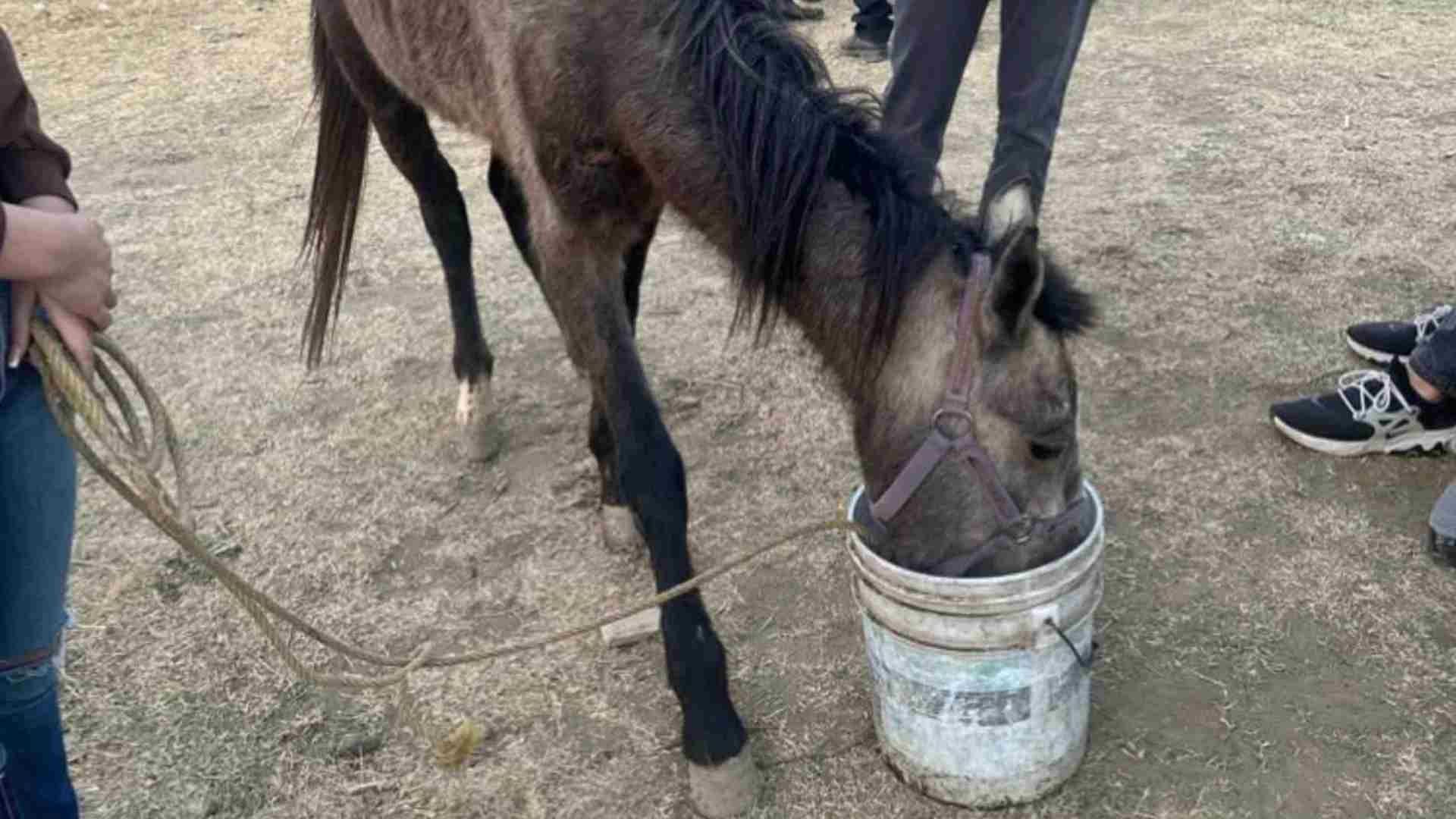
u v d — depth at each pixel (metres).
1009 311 1.65
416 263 4.14
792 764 2.14
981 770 1.98
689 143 1.95
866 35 5.62
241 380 3.47
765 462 3.00
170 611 2.60
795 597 2.55
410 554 2.77
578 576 2.67
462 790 2.13
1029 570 1.83
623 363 2.16
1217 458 2.88
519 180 2.46
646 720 2.27
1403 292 3.50
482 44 2.35
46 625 1.49
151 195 4.77
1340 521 2.64
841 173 1.82
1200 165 4.41
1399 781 2.03
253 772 2.19
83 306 1.35
